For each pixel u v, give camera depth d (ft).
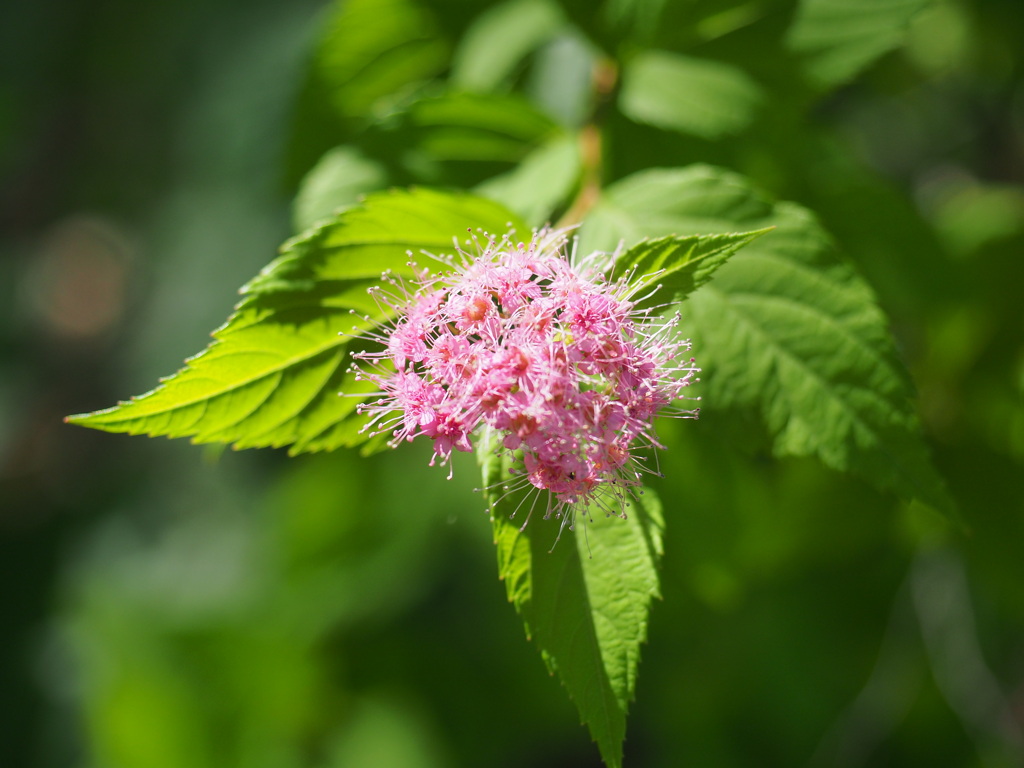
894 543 1.87
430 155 1.67
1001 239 1.84
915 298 1.76
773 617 1.96
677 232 1.58
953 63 2.36
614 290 1.52
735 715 2.08
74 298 3.89
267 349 1.54
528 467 1.51
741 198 1.59
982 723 1.94
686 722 2.15
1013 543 1.77
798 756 1.97
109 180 3.17
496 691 2.36
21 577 2.96
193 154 2.76
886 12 1.67
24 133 3.14
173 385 1.52
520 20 1.77
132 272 3.23
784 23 1.68
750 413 1.57
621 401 1.51
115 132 3.10
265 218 2.56
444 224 1.56
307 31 2.57
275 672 2.40
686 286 1.51
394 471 2.27
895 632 1.94
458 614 2.37
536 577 1.51
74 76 2.99
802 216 1.58
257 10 2.73
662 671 2.17
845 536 1.84
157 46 2.87
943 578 1.93
